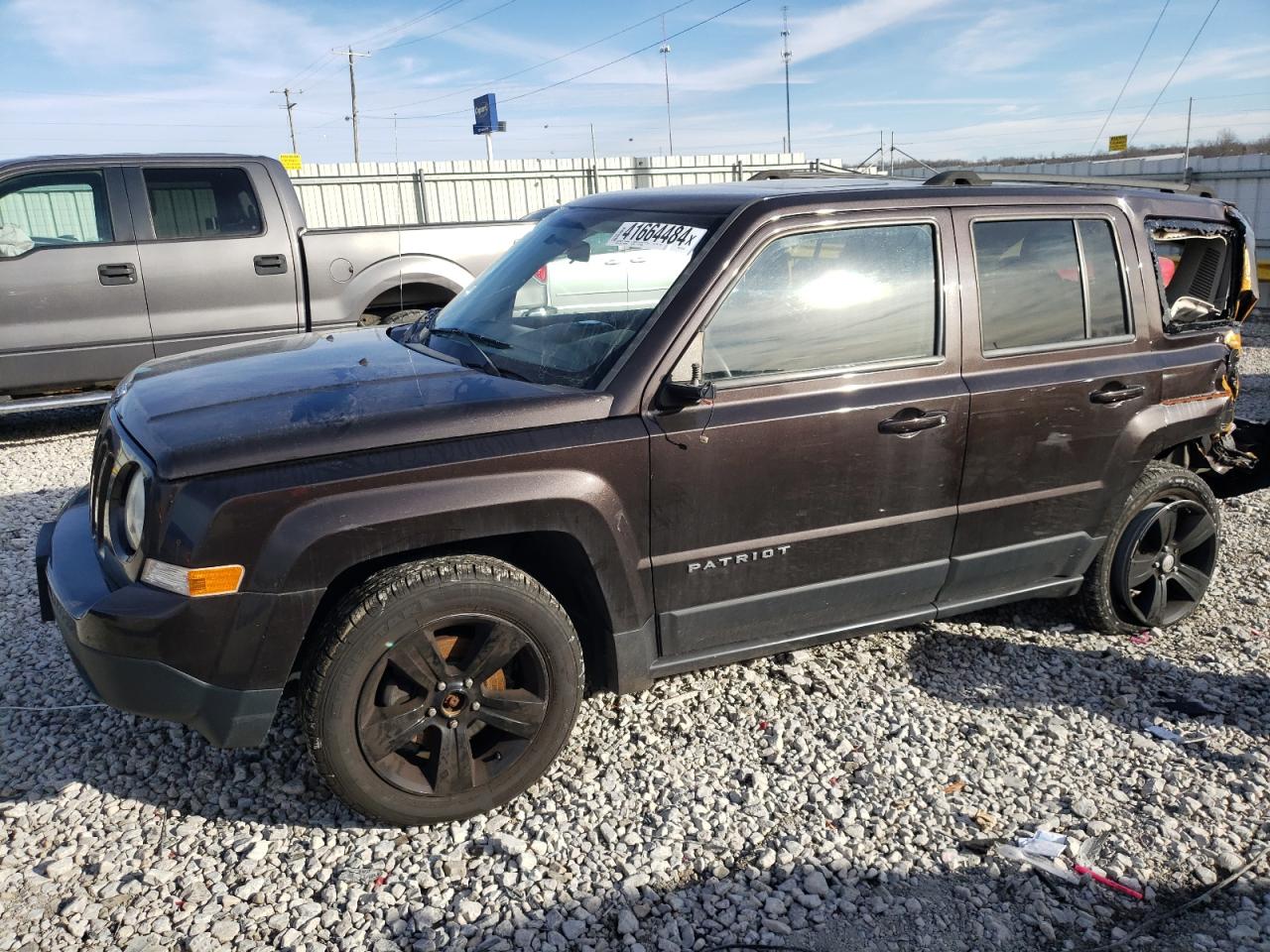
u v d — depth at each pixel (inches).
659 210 139.5
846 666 158.2
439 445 112.2
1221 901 108.1
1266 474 189.6
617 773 129.8
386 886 108.7
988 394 139.5
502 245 339.3
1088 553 159.3
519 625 116.0
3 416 366.3
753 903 106.7
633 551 121.6
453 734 116.2
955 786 127.3
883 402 132.4
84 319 294.7
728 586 130.0
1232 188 600.4
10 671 155.9
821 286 131.7
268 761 131.6
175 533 104.4
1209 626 175.5
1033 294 147.6
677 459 121.3
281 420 112.0
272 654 107.7
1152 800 124.8
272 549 105.2
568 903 106.4
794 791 126.1
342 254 319.0
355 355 139.7
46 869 110.3
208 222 309.9
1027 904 107.3
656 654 129.9
